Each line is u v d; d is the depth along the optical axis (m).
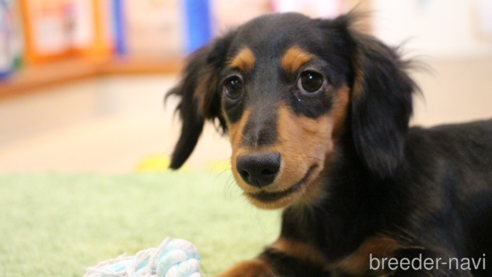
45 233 1.46
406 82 1.15
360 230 1.07
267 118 0.95
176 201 1.74
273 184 0.91
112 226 1.51
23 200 1.78
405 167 1.07
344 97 1.11
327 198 1.11
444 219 1.03
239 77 1.08
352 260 1.07
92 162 2.51
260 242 1.38
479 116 2.68
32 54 3.15
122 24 3.48
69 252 1.31
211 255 1.29
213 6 3.23
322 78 1.05
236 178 0.94
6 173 2.16
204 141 2.80
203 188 1.88
